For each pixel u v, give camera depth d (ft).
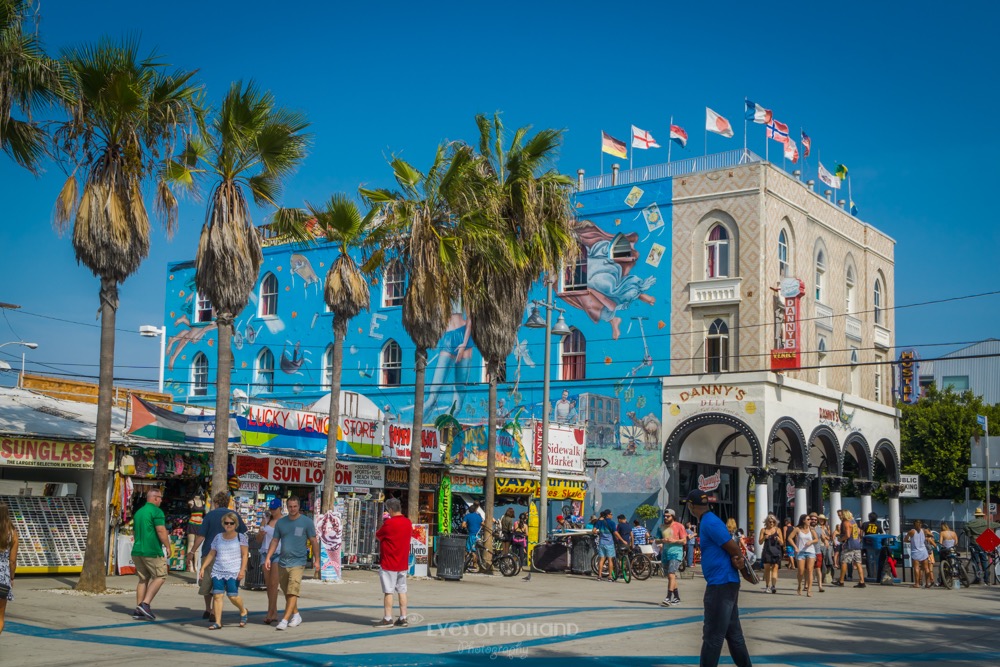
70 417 80.79
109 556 75.20
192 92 65.77
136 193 64.39
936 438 197.26
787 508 161.38
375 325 169.07
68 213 62.95
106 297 64.03
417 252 88.28
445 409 160.25
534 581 91.86
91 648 42.34
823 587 92.58
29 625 48.60
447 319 90.68
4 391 83.97
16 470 82.12
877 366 174.29
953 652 48.11
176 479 84.33
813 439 148.05
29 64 59.67
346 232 86.07
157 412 79.30
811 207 154.20
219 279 70.44
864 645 49.78
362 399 108.37
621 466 144.77
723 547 35.99
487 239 90.84
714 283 141.79
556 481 121.49
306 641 45.93
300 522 50.72
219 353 71.92
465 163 89.61
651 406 144.25
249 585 69.00
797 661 43.65
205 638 46.09
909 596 83.82
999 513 119.44
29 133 63.21
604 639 49.11
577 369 151.94
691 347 142.92
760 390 136.46
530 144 97.04
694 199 145.18
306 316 175.22
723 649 46.57
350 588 74.49
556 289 154.51
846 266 165.37
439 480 106.52
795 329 137.90
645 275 147.84
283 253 179.22
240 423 86.28
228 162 70.28
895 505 172.45
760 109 145.18
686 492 147.23
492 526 98.12
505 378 156.35
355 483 97.35
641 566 98.73
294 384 173.17
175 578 74.49
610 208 151.84
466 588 80.53
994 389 245.04
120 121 63.62
